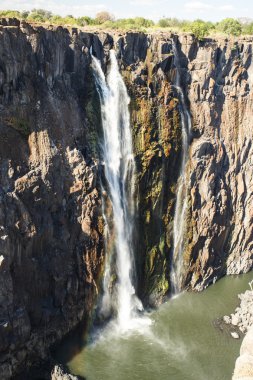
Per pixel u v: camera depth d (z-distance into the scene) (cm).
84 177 4672
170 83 5678
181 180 5762
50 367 4244
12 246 3959
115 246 5041
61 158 4503
